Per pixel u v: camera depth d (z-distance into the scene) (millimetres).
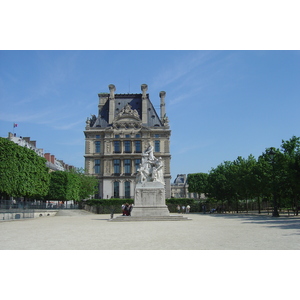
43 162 69000
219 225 27172
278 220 34062
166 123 114562
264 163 53125
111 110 116562
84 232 21906
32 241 16828
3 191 56312
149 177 36750
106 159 112000
